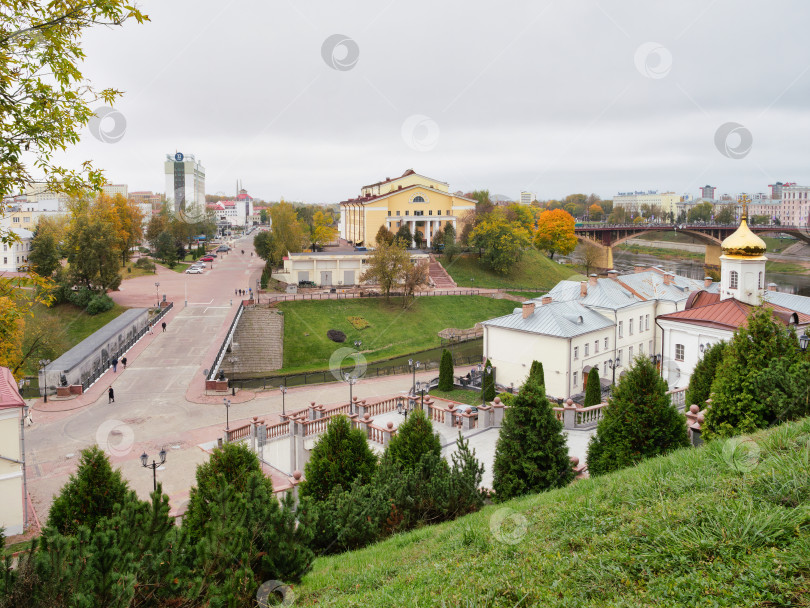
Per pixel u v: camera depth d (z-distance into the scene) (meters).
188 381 51.59
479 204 126.19
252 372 63.75
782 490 9.79
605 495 12.34
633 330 57.75
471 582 9.60
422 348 75.62
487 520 13.54
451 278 102.69
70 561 8.64
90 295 73.12
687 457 13.23
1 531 10.88
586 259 118.75
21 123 11.77
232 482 16.88
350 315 80.56
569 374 49.44
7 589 8.09
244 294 85.31
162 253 108.81
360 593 10.77
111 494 16.39
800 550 8.06
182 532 11.03
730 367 18.94
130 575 8.80
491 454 25.14
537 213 160.38
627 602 7.88
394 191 117.25
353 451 19.41
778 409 17.09
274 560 11.41
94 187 13.47
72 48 11.84
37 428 40.38
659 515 9.96
